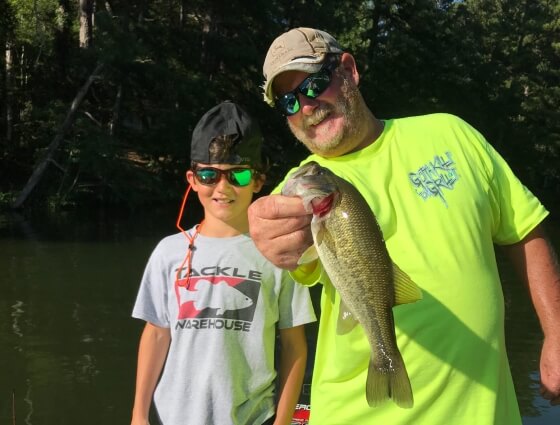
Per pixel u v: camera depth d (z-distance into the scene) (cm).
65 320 914
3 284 1127
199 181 309
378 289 203
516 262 270
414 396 232
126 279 1188
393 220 245
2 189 2159
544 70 4128
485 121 3278
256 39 2541
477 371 236
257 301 297
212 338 294
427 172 253
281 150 2406
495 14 4388
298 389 301
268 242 206
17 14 2189
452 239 242
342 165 261
